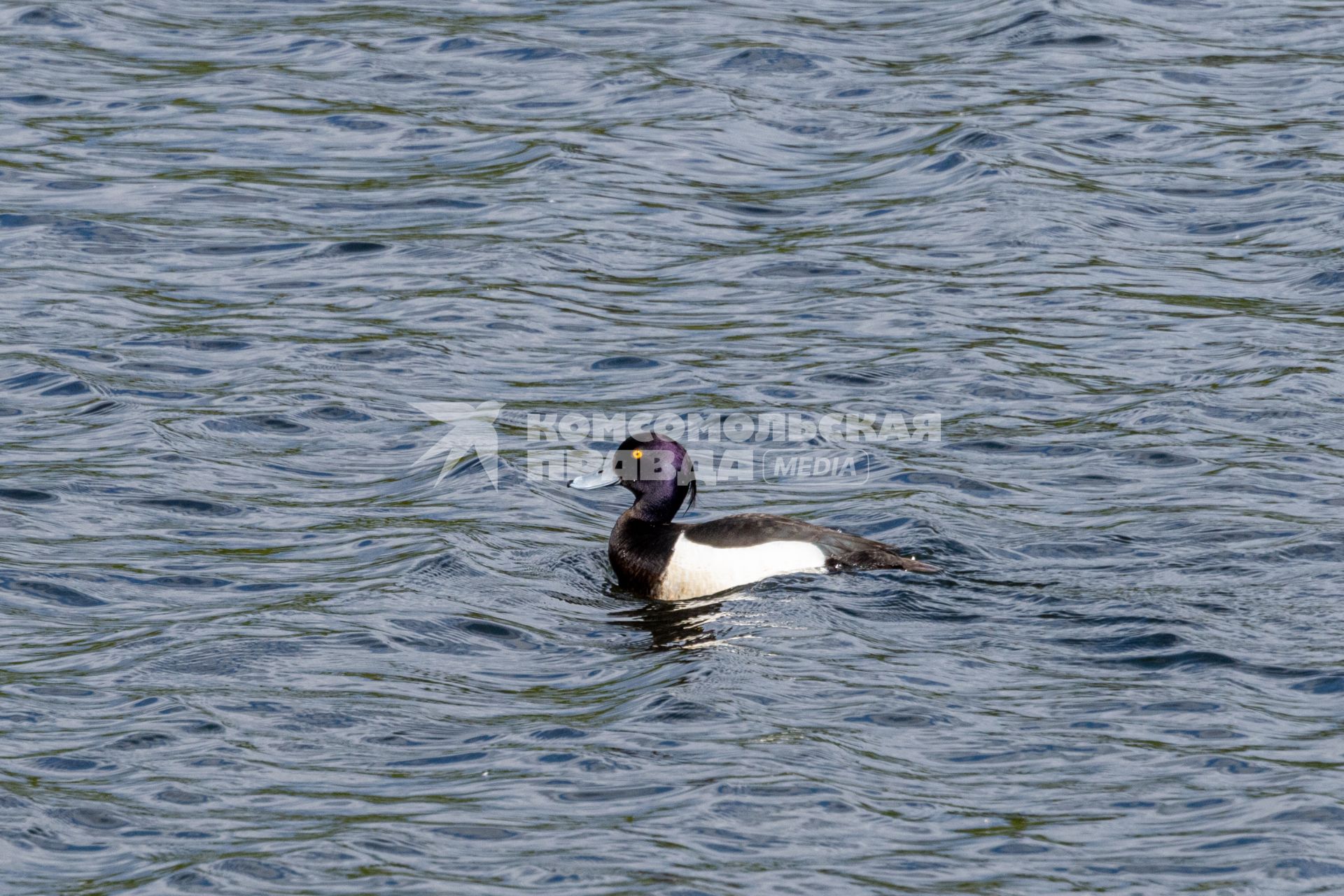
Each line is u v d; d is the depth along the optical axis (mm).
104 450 15633
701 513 14555
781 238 21141
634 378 17531
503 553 13750
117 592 12906
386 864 9227
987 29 28188
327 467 15500
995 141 23562
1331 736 10453
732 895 8898
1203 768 10117
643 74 26250
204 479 15086
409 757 10430
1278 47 27375
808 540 12906
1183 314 18859
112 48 27609
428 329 18609
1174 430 15969
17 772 10203
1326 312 18828
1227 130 24109
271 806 9859
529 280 19859
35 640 12078
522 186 22578
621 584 13234
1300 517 13906
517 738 10602
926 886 9000
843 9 29594
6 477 14977
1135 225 21344
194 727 10766
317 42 27859
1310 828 9438
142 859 9336
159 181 22750
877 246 20828
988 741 10469
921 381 17359
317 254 20688
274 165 23344
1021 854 9273
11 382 17141
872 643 11750
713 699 10977
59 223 21375
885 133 24203
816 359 17906
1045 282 19750
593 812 9734
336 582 13086
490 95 25672
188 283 19875
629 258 20578
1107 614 12094
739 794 9828
